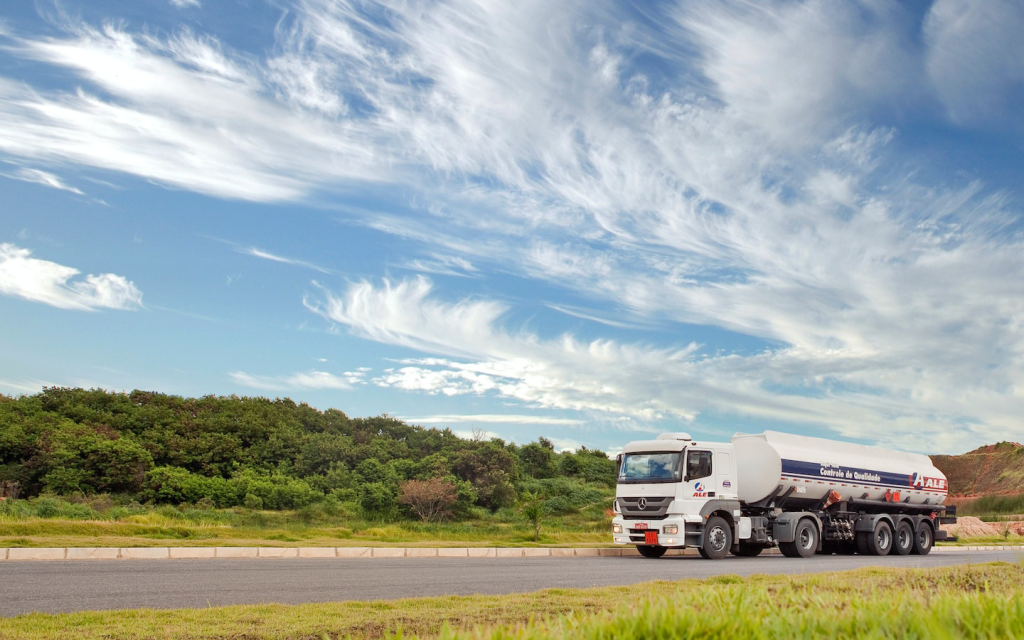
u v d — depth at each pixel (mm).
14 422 49938
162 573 11977
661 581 10742
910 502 23922
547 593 9430
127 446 46781
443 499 47281
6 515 27750
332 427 64312
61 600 8844
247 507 44625
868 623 3508
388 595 9820
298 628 6730
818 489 21359
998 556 21719
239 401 66250
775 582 9633
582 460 69750
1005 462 75438
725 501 18922
